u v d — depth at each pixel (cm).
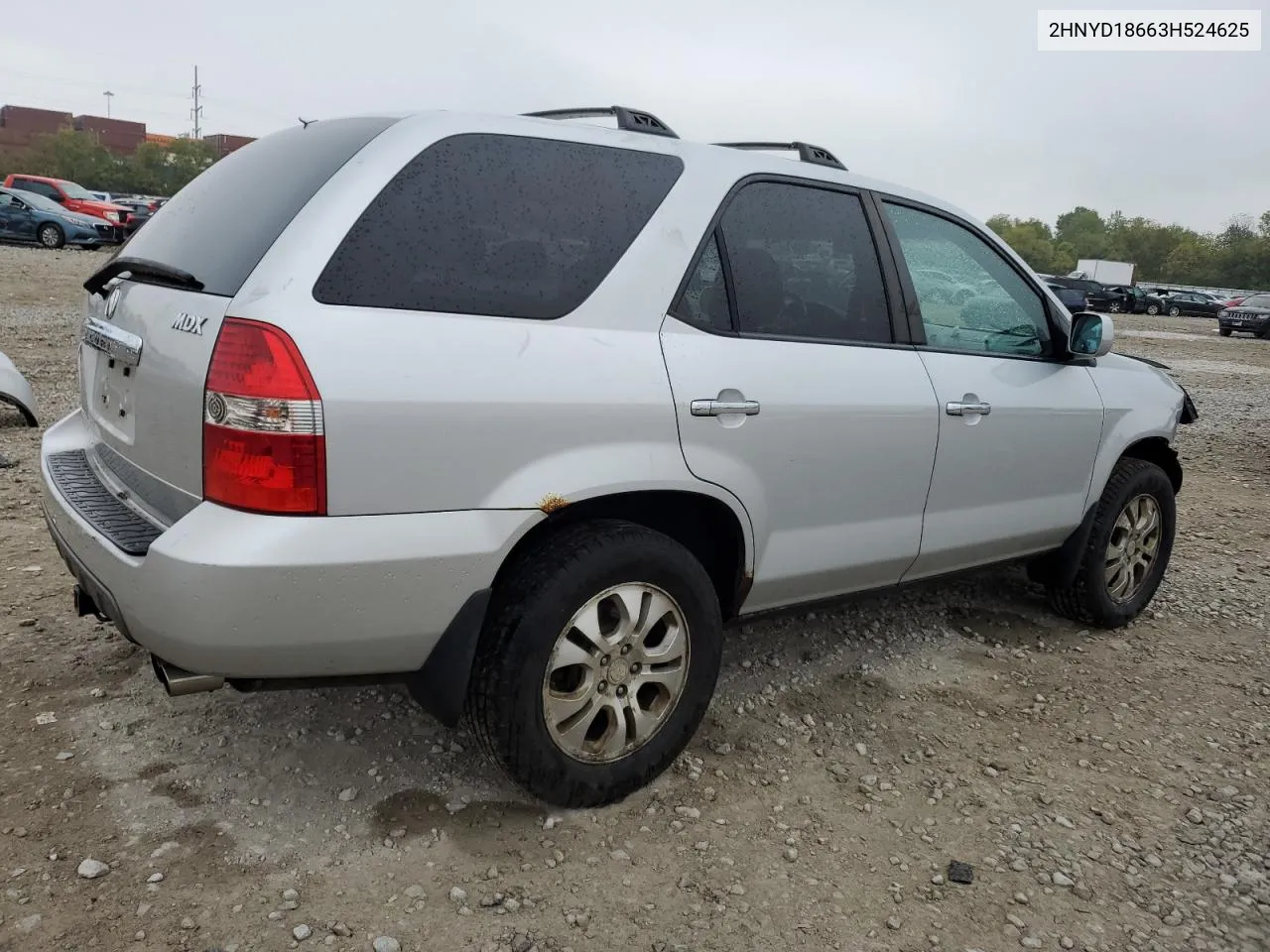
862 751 318
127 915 223
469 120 257
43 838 247
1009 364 372
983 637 423
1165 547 456
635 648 267
